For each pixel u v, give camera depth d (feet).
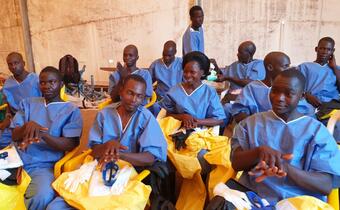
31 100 6.72
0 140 7.98
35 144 6.37
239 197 4.49
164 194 6.12
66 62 11.07
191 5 15.08
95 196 5.02
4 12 16.99
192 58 7.73
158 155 5.78
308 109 7.07
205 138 6.88
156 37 15.93
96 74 17.07
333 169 4.43
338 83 9.64
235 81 10.64
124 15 15.94
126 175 5.28
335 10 14.16
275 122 4.77
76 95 10.89
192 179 6.53
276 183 4.74
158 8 15.49
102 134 5.98
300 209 4.14
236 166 4.80
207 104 7.65
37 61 17.61
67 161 6.15
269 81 7.11
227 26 15.20
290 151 4.65
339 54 14.57
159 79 11.65
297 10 14.47
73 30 16.71
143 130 5.86
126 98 5.78
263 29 14.96
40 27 16.99
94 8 16.14
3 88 9.54
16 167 5.59
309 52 14.90
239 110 7.38
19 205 5.41
